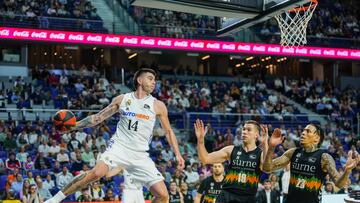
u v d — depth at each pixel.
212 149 19.92
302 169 6.68
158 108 6.36
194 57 32.75
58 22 22.89
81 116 20.53
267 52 25.06
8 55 25.69
